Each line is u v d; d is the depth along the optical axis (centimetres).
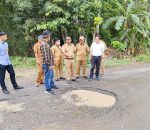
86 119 694
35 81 1065
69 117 708
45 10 1415
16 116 722
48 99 832
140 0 1781
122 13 1719
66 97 844
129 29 1658
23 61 1432
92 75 1043
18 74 1210
